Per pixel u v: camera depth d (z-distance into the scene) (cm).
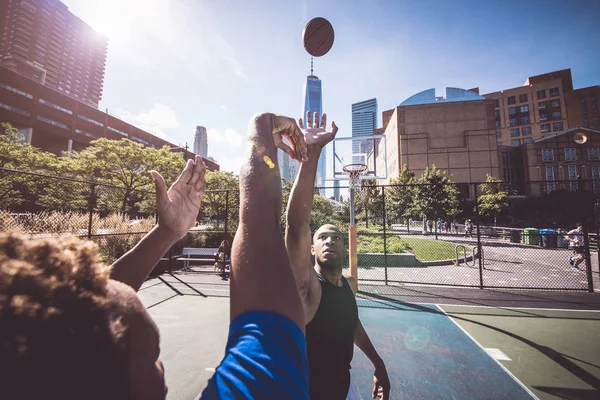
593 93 6131
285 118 75
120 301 39
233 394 36
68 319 28
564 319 537
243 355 39
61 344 26
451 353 393
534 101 6206
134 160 1992
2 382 22
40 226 823
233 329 45
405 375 337
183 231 88
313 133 110
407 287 787
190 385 314
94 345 30
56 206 1681
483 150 3962
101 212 1866
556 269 1098
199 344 412
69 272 32
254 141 60
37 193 1716
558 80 6025
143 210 2056
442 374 339
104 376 30
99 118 5169
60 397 25
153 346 40
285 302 44
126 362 34
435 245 1759
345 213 1950
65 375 26
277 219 51
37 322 24
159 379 39
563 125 5922
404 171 3048
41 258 31
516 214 3133
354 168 782
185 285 796
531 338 443
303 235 108
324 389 133
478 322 515
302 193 108
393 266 1149
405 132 4203
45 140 4559
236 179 2703
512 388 312
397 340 435
